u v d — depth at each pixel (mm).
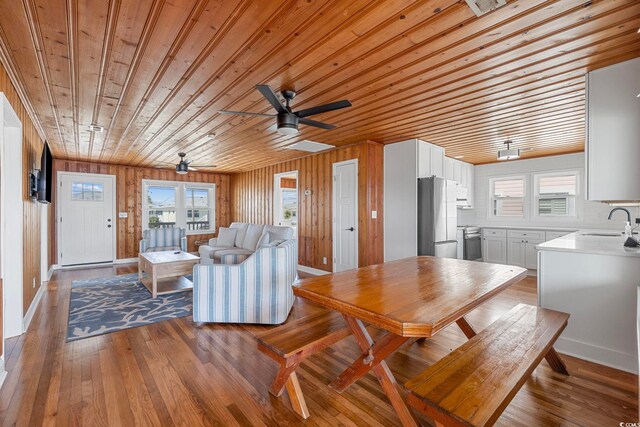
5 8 1624
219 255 5176
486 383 1307
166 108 3172
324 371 2217
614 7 1661
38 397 1890
